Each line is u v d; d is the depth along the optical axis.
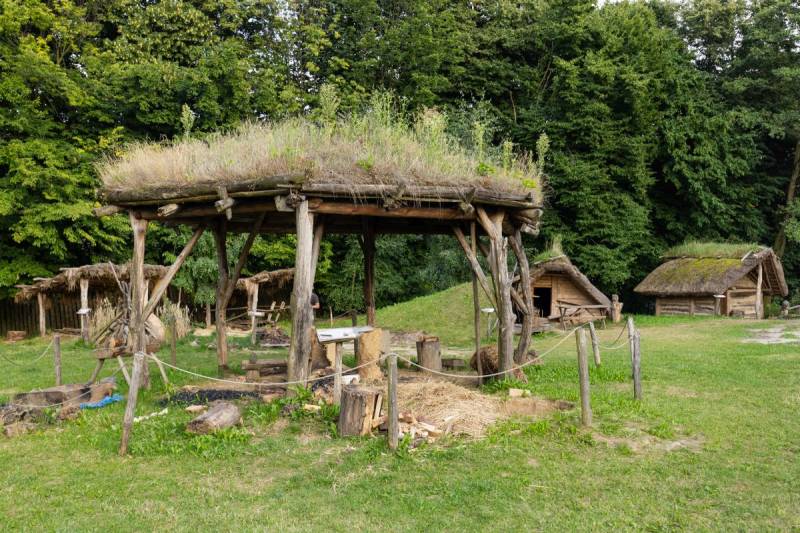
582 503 6.00
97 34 29.30
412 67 32.50
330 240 32.91
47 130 25.81
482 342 19.91
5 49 24.81
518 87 34.78
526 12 35.00
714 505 5.97
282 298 31.08
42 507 6.01
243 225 14.32
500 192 10.78
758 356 13.83
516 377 11.32
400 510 5.84
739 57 36.28
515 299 12.61
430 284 32.19
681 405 9.37
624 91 30.44
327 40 31.48
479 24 37.31
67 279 20.22
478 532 5.43
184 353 16.84
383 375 11.73
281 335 20.33
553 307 24.41
